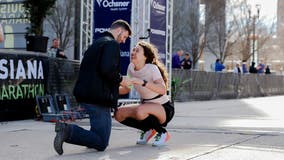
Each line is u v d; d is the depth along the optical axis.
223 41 34.81
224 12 34.28
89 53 5.49
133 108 6.01
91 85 5.40
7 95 9.23
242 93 23.16
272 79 27.42
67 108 10.06
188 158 5.29
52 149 5.88
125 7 10.85
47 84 10.22
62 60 10.69
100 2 11.05
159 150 5.83
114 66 5.35
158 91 5.85
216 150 5.85
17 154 5.54
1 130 7.87
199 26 32.41
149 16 11.04
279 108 14.44
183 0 31.28
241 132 7.60
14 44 15.82
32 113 9.82
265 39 40.41
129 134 7.31
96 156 5.38
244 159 5.27
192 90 18.42
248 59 37.50
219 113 12.04
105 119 5.53
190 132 7.64
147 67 5.94
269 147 6.09
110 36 5.63
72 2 21.73
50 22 21.30
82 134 5.37
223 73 21.08
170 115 6.15
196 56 31.94
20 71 9.52
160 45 11.49
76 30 17.44
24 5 12.83
